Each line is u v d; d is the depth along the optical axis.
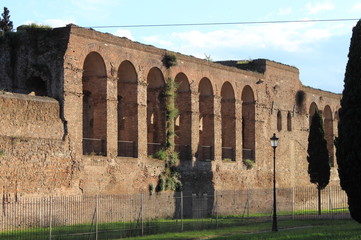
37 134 40.78
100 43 46.25
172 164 52.78
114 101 47.31
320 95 78.19
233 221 48.22
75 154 43.34
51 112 42.03
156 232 39.22
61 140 42.41
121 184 47.34
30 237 34.00
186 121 55.66
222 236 37.53
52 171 41.59
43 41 44.03
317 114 61.19
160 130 53.03
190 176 54.81
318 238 34.69
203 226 43.44
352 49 38.53
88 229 38.31
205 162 56.78
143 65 50.47
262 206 63.91
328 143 81.00
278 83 69.12
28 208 39.66
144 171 49.66
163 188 51.16
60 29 43.84
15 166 39.06
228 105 61.91
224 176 59.06
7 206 38.38
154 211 50.00
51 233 35.34
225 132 61.97
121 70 50.19
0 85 44.06
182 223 42.06
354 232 37.16
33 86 44.66
